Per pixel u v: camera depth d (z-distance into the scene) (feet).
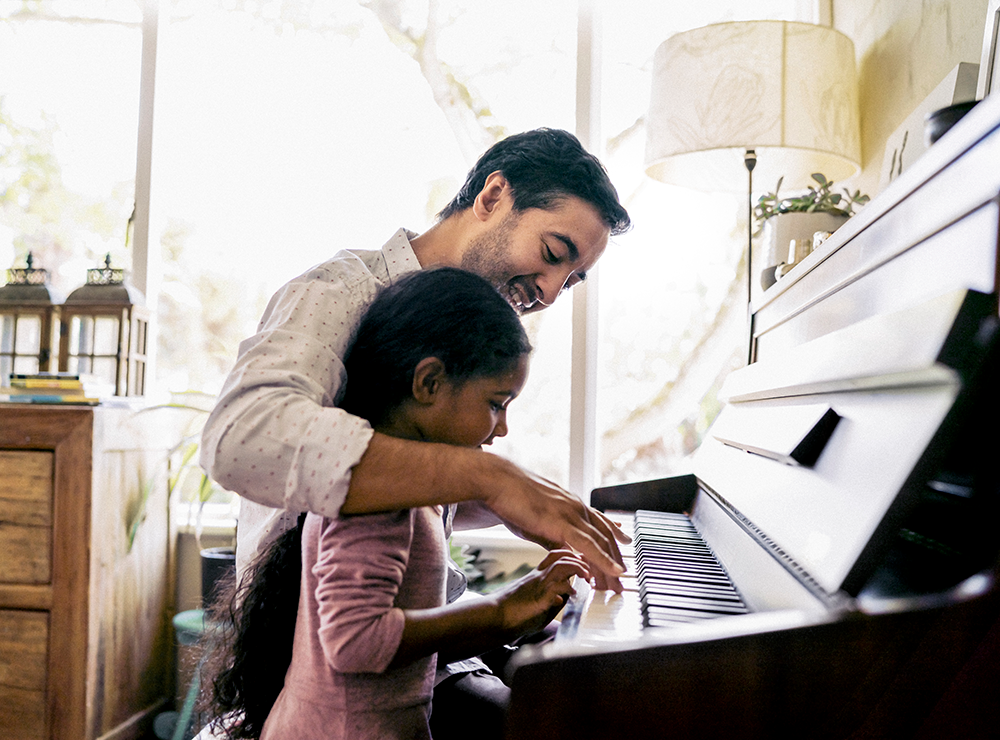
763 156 7.06
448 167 9.53
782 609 2.12
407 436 3.09
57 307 7.85
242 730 3.34
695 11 9.04
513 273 4.09
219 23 9.68
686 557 3.28
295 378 2.93
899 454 1.90
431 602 3.08
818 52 6.01
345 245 9.63
